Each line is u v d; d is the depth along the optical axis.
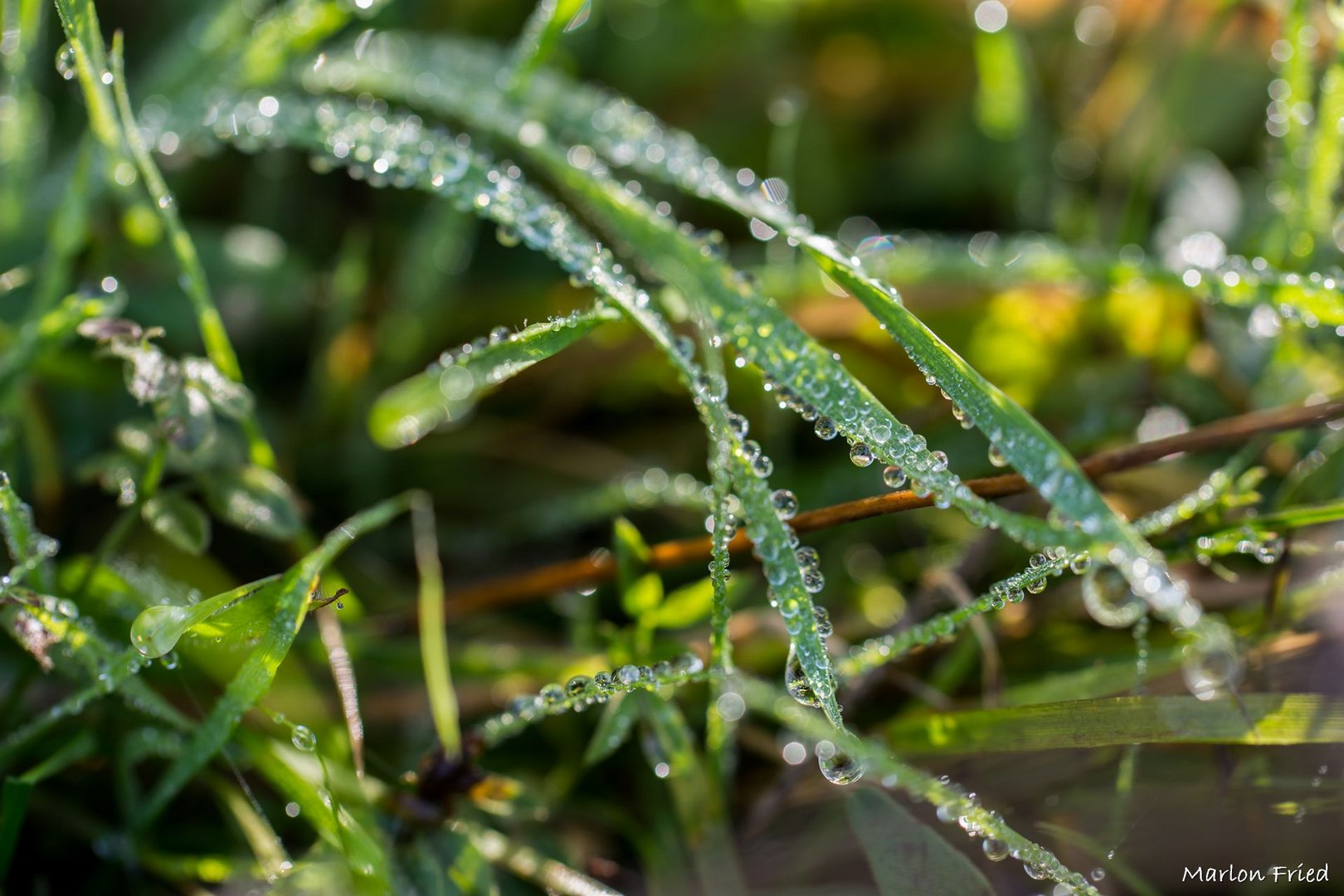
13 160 0.27
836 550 0.26
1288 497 0.24
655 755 0.23
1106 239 0.29
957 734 0.22
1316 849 0.22
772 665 0.25
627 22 0.33
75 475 0.26
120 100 0.23
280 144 0.26
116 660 0.22
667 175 0.26
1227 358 0.26
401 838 0.22
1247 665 0.23
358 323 0.29
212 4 0.32
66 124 0.30
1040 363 0.28
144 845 0.23
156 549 0.25
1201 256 0.28
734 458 0.22
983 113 0.30
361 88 0.28
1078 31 0.32
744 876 0.23
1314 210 0.25
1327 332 0.25
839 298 0.27
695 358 0.28
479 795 0.22
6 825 0.22
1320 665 0.23
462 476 0.28
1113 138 0.31
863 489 0.27
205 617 0.21
